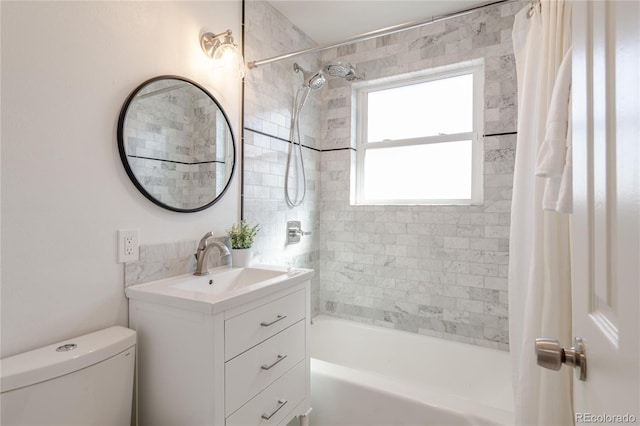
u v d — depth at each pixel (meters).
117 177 1.28
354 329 2.46
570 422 1.17
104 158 1.24
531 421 1.25
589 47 0.54
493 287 2.12
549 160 1.03
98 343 1.08
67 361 0.97
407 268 2.38
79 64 1.16
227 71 1.82
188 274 1.55
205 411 1.10
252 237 1.81
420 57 2.33
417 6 2.15
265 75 2.08
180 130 1.53
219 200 1.76
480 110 2.26
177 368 1.17
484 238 2.14
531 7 1.43
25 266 1.03
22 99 1.02
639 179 0.36
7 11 0.99
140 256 1.36
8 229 1.00
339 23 2.35
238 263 1.75
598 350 0.49
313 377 1.69
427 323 2.31
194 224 1.62
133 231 1.34
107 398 1.07
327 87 2.66
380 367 2.34
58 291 1.11
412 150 2.53
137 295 1.26
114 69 1.27
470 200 2.29
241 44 1.90
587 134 0.55
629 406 0.37
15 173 1.01
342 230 2.61
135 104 1.33
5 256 0.99
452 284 2.24
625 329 0.39
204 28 1.67
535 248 1.27
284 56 1.84
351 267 2.58
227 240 1.79
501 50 2.08
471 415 1.35
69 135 1.14
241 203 1.90
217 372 1.10
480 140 2.25
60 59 1.11
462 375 2.10
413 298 2.36
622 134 0.40
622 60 0.40
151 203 1.41
